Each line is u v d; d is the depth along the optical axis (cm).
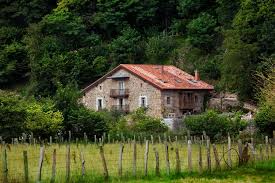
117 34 15262
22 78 14388
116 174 4019
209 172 4194
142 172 4075
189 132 7144
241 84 10094
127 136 7550
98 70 13350
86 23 15350
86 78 13212
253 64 10075
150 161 4825
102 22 15250
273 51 10300
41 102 8181
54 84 12862
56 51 14112
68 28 14675
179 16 15662
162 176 4012
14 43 14762
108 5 15350
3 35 15238
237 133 7294
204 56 13162
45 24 14675
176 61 13162
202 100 10956
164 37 14300
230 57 10181
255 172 4238
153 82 10100
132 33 14362
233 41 10450
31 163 4638
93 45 14650
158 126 7956
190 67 12706
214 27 13650
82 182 3738
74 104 7881
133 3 15288
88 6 15762
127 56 13600
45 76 13112
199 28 13525
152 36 15025
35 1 15988
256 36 10531
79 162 4747
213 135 7275
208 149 4241
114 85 10688
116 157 5175
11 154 5409
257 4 10819
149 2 15562
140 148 6253
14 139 6412
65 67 13200
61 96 7862
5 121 6556
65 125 7719
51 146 6450
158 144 6781
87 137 7731
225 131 7306
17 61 14412
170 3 15775
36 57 13950
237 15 11312
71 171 4103
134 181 3797
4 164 3638
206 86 11006
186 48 13488
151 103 10138
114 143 7088
